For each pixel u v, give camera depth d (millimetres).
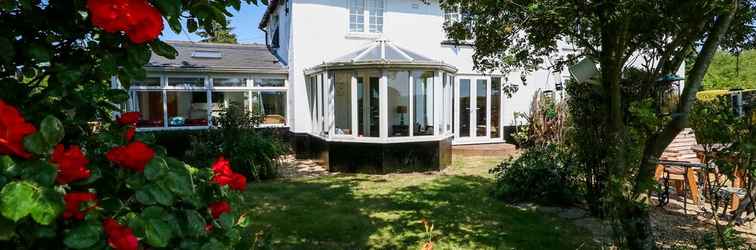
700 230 5176
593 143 5523
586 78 3908
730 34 3750
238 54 14273
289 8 12953
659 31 3480
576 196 6293
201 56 13227
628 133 3547
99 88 1479
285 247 4723
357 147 10055
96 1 1182
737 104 3668
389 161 9945
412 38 13422
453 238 5000
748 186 3479
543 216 5930
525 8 3330
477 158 12320
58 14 1387
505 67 4461
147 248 1285
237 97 12805
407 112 10391
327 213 6215
